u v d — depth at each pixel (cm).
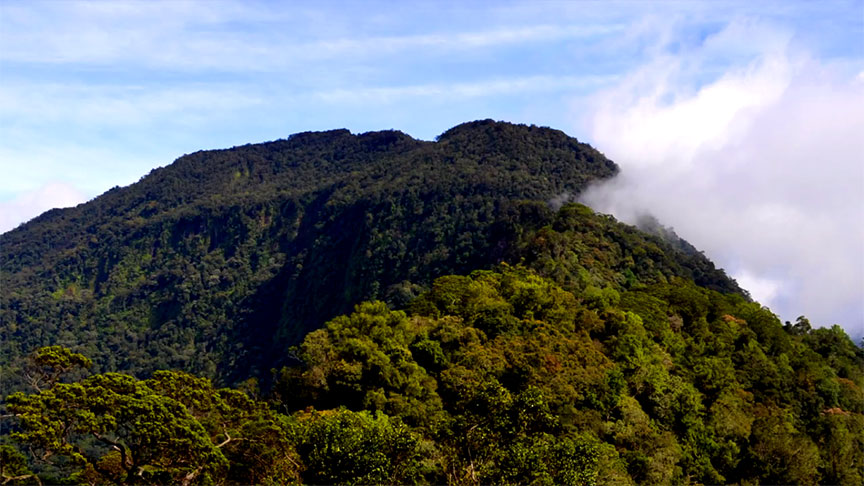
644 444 4941
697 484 5059
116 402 2400
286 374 5159
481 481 2505
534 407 2627
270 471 2734
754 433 5725
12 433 2230
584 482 2581
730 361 7094
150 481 2448
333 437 2827
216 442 2802
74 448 2345
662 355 6450
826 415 6862
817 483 5828
